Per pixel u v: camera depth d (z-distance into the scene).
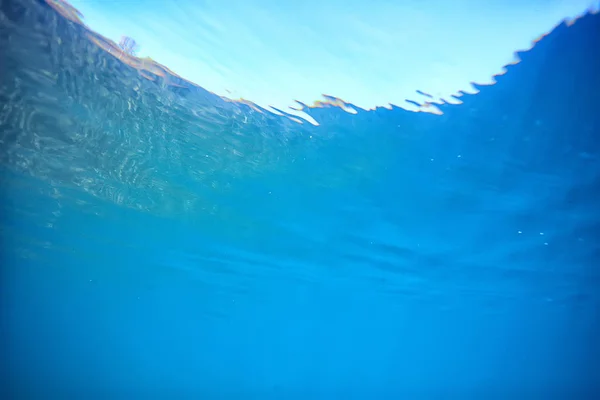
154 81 8.60
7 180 14.87
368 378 116.62
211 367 102.44
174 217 18.11
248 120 9.93
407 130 9.93
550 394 121.94
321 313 43.16
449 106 8.84
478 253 20.69
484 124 9.41
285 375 115.81
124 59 7.97
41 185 15.36
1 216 18.69
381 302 35.78
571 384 110.38
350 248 20.98
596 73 7.54
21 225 20.03
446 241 18.92
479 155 10.95
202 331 60.28
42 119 10.62
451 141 10.30
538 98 8.37
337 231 18.62
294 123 9.96
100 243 22.59
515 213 15.19
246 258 23.80
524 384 115.62
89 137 11.55
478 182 12.68
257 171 13.12
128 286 33.81
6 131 11.31
